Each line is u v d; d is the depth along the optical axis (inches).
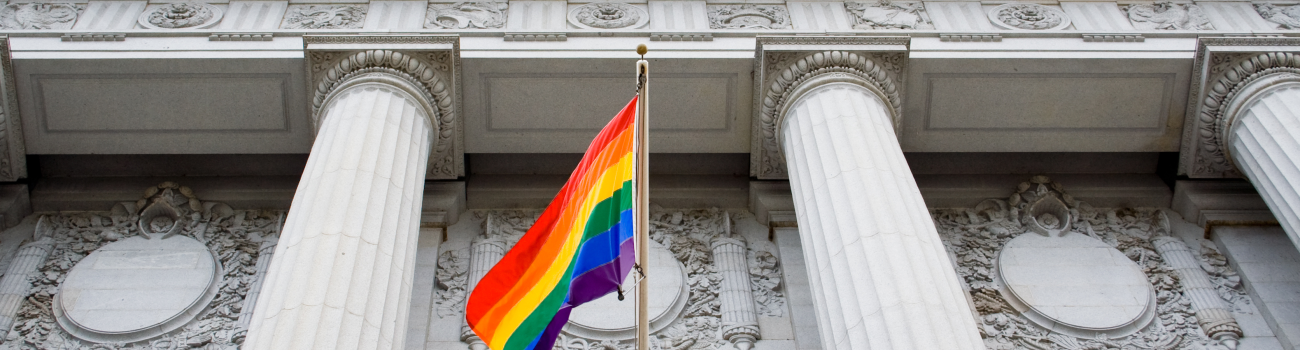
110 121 650.8
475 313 425.7
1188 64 651.5
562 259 414.3
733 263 654.5
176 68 630.5
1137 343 596.4
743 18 718.5
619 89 653.9
